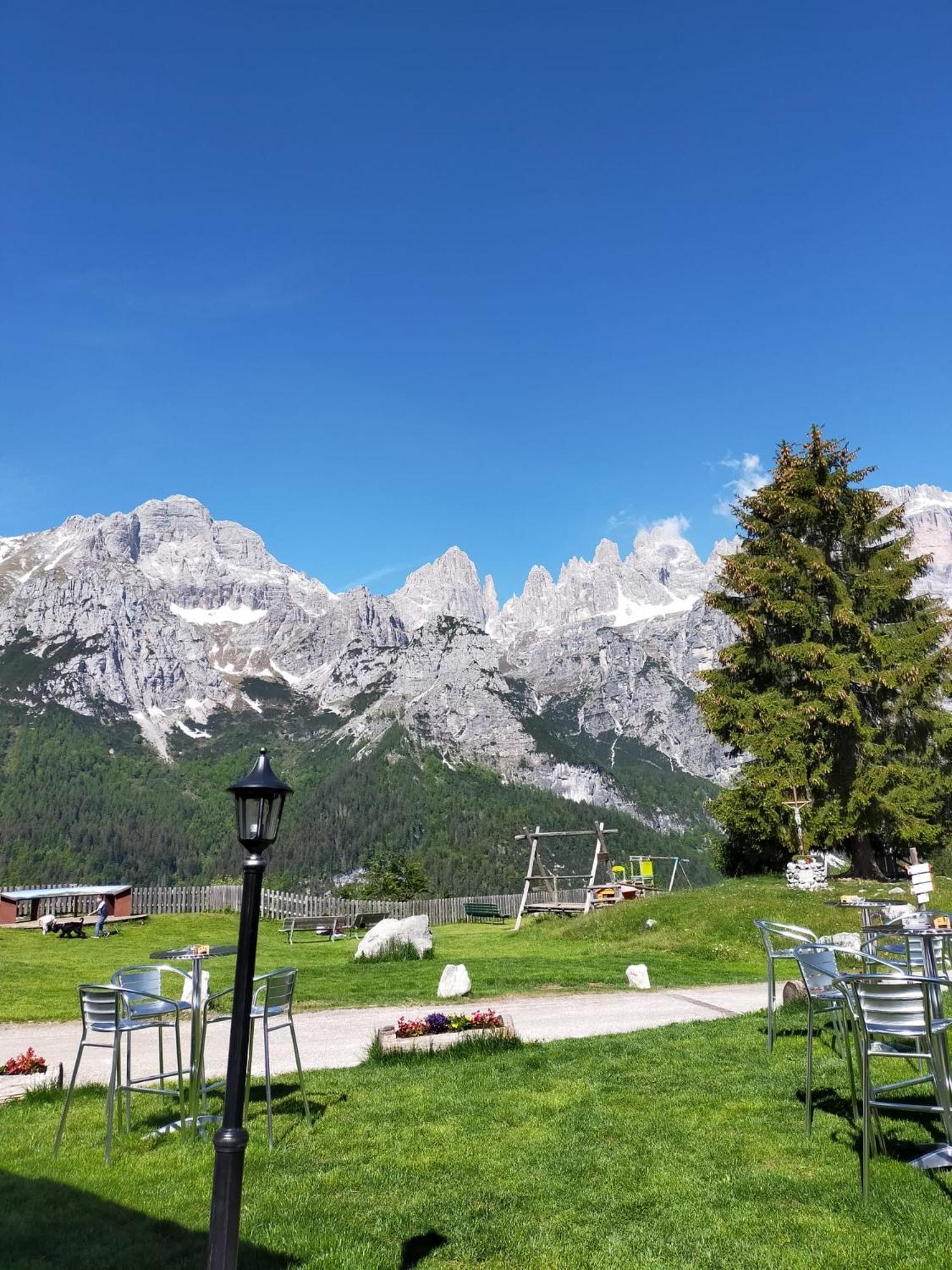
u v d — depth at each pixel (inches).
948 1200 245.8
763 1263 216.5
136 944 1198.9
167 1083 425.1
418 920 1048.2
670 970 827.4
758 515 1537.9
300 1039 534.0
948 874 1549.0
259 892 213.8
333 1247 235.3
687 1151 296.4
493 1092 378.6
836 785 1364.4
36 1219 259.3
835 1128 310.5
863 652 1400.1
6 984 794.2
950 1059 334.6
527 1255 228.4
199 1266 229.3
